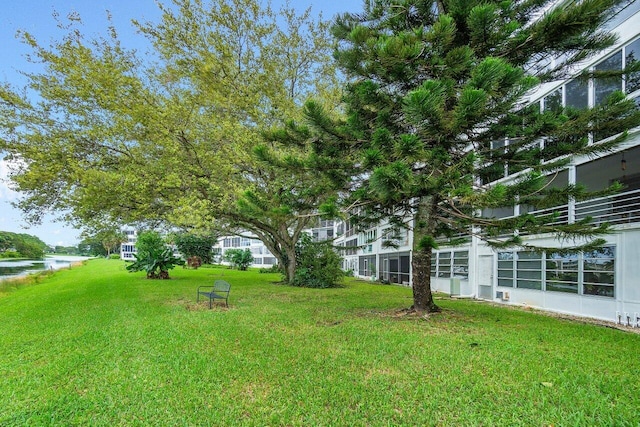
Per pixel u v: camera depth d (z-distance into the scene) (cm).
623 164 964
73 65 1008
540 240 1105
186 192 1234
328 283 1669
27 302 1118
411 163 568
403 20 748
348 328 666
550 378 408
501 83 471
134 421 317
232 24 1383
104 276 2155
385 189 505
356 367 448
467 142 651
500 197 480
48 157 1018
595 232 576
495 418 315
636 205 945
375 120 707
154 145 1182
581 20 543
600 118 583
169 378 416
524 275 1199
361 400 353
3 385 398
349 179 734
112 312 870
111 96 1027
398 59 568
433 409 333
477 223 665
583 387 382
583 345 561
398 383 394
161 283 1655
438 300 1243
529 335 623
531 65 715
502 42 595
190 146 1232
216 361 474
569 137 637
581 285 973
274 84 1439
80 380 411
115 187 1059
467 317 794
